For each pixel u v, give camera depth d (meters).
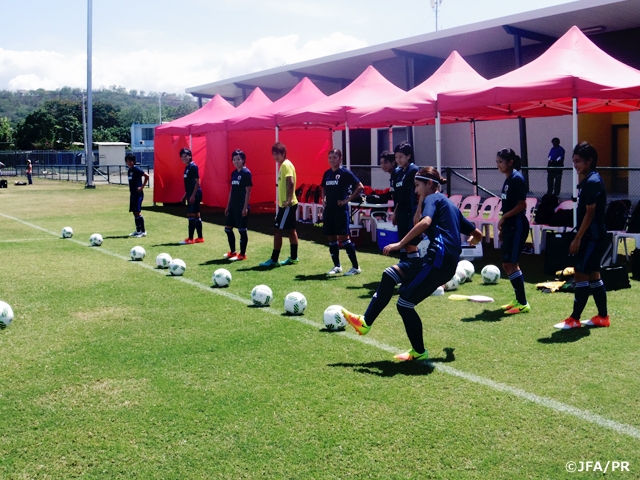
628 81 8.97
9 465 3.26
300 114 13.14
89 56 29.94
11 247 11.38
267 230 13.58
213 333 5.62
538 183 19.28
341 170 8.29
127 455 3.35
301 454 3.32
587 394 4.05
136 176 12.58
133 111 160.50
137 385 4.36
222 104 19.05
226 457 3.30
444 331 5.57
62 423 3.76
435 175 4.75
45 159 49.09
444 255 4.54
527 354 4.88
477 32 17.97
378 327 5.79
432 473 3.10
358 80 13.69
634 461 3.19
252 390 4.22
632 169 10.23
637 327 5.60
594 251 5.45
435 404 3.93
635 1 14.35
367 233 12.88
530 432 3.52
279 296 7.16
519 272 6.15
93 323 6.04
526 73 9.52
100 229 14.15
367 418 3.74
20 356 5.04
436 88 11.04
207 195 19.45
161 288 7.66
